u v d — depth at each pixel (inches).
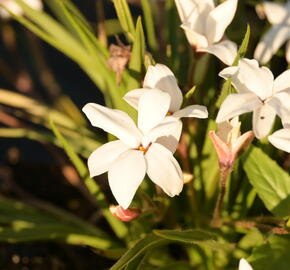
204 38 12.5
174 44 15.4
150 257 14.4
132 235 14.2
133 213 12.0
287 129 11.3
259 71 11.7
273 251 12.5
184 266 14.1
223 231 13.9
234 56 12.5
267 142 13.4
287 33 13.8
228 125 11.7
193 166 14.1
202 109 11.5
